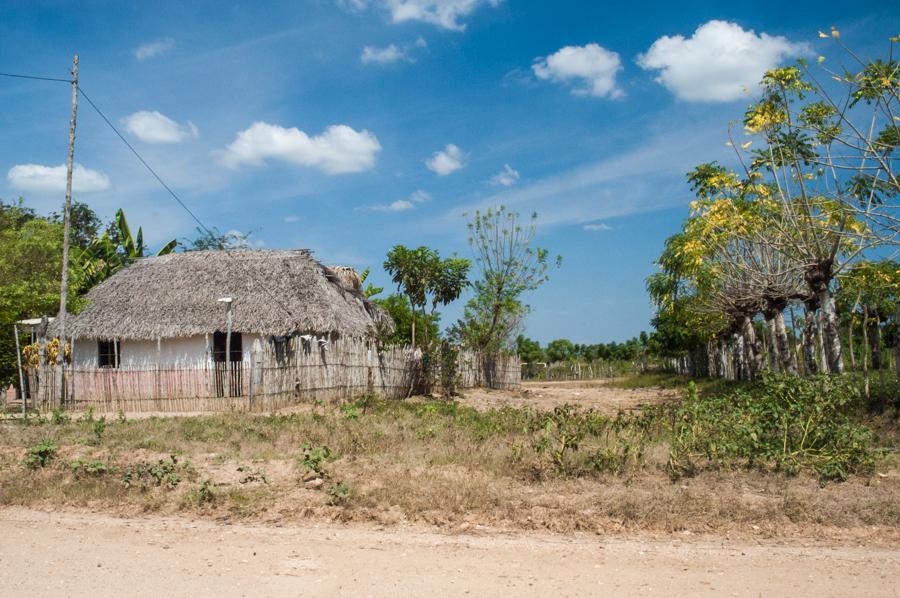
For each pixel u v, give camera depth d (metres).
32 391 18.67
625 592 5.17
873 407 12.47
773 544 6.41
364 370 20.66
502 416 14.26
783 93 13.40
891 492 7.77
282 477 8.95
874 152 11.41
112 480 8.91
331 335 22.86
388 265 29.12
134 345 22.11
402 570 5.72
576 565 5.82
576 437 9.76
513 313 31.73
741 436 9.71
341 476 8.74
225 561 6.02
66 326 21.59
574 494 7.94
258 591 5.25
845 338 24.89
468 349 28.23
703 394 23.06
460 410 16.39
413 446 10.62
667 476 8.60
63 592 5.26
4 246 21.23
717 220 16.31
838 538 6.56
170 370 17.73
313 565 5.88
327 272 25.61
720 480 8.42
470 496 7.74
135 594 5.20
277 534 6.92
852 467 8.80
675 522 6.93
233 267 23.58
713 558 5.99
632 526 6.93
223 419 14.00
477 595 5.12
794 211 14.23
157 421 13.82
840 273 16.08
